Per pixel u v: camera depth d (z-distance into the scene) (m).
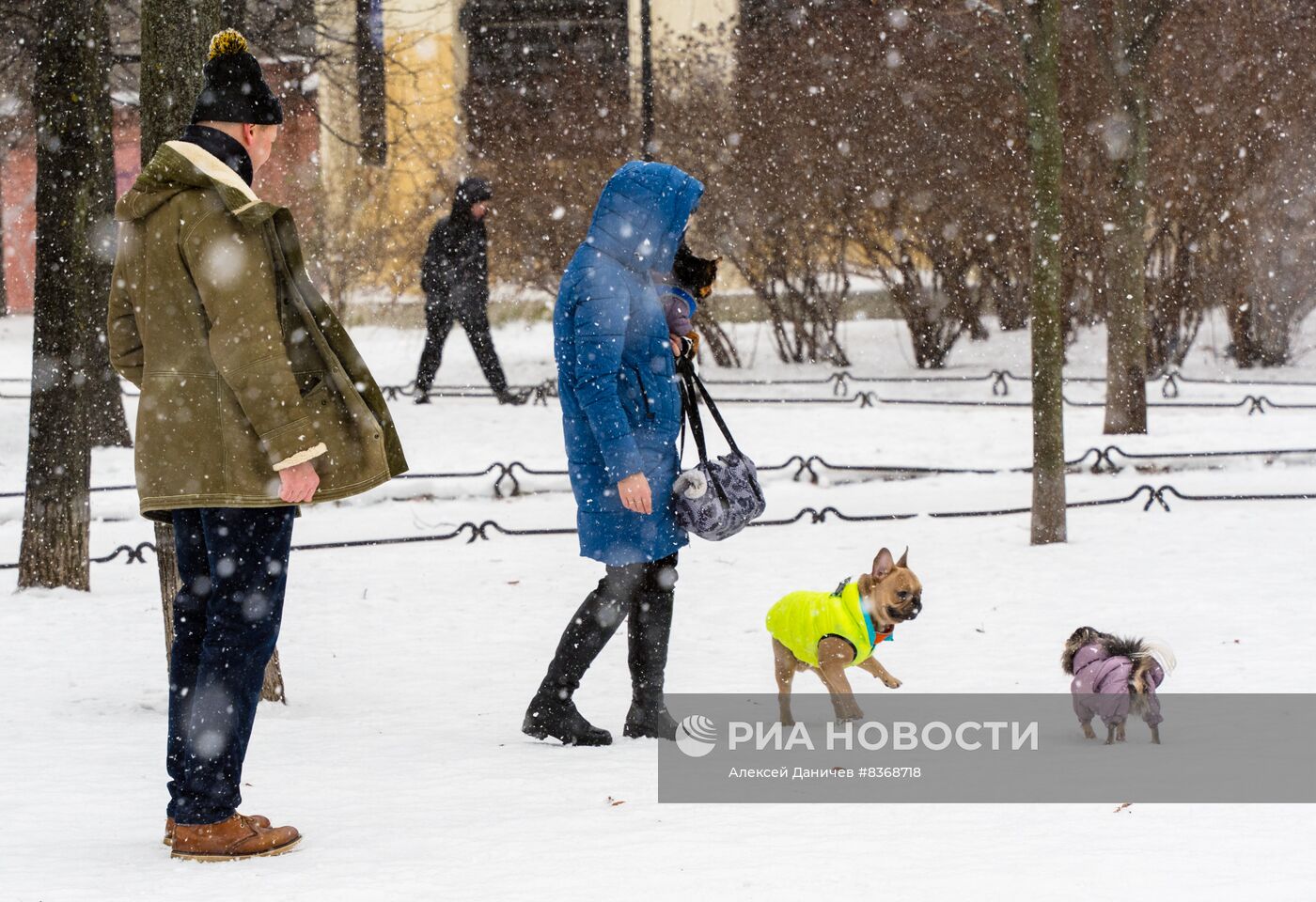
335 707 9.24
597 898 4.96
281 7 25.80
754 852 5.55
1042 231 14.95
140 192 5.91
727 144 30.89
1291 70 30.02
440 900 4.99
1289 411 25.00
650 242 8.09
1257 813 6.08
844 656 8.27
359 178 35.19
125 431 22.67
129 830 6.31
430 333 27.16
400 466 6.21
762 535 16.16
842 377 28.09
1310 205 30.38
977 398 27.20
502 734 8.35
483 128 33.22
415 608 12.84
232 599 5.88
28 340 40.66
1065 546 14.84
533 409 26.47
